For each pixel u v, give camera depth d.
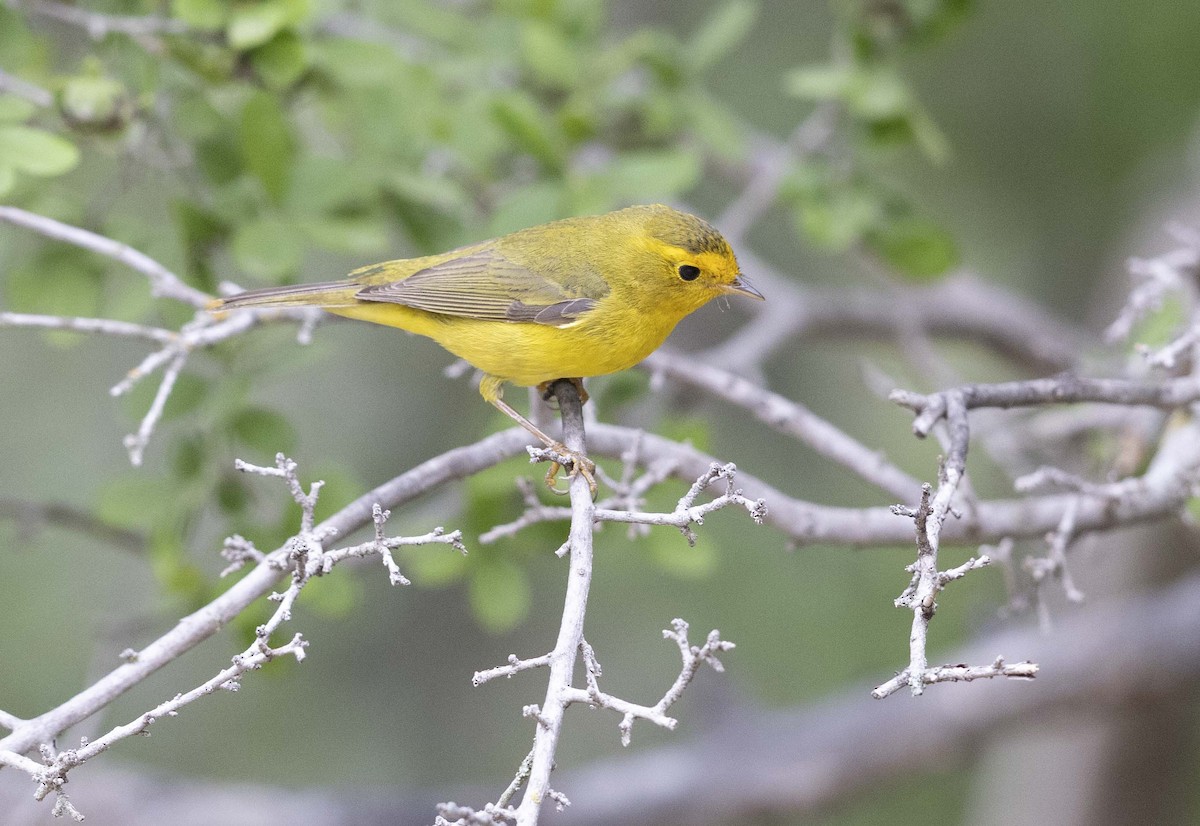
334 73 10.12
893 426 14.70
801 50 14.75
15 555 13.41
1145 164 14.54
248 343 10.16
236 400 9.74
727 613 14.09
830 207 11.37
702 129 12.36
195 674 14.09
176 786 13.45
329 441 13.80
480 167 11.55
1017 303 14.48
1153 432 9.76
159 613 10.66
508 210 10.70
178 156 10.07
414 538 6.11
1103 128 14.00
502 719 14.69
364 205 10.29
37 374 13.80
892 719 13.91
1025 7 13.86
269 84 9.95
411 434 14.01
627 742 5.50
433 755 14.52
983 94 14.21
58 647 13.24
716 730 14.16
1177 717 15.64
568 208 10.70
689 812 13.74
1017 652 14.03
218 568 11.13
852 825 16.67
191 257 9.74
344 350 14.07
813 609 14.06
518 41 12.70
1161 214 14.69
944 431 8.07
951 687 13.90
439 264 9.45
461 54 12.57
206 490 9.77
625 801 13.82
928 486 5.61
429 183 10.80
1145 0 13.45
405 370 14.09
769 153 13.97
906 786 16.78
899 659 14.09
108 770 13.53
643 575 14.12
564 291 9.14
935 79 14.28
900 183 14.57
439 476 7.73
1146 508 8.73
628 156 11.27
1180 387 7.73
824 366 15.00
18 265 9.50
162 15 10.02
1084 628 14.05
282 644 9.80
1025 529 8.82
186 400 9.81
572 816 13.71
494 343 9.12
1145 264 9.39
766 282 13.82
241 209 9.84
